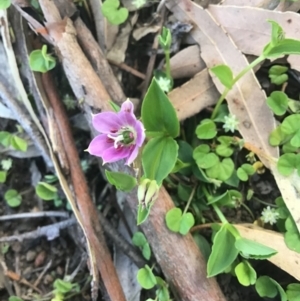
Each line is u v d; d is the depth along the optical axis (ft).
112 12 0.37
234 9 0.36
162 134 0.33
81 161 0.40
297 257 0.33
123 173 0.31
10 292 0.39
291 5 0.36
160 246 0.33
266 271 0.35
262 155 0.35
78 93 0.36
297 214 0.33
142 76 0.39
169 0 0.37
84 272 0.39
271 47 0.31
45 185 0.38
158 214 0.33
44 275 0.40
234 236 0.32
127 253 0.37
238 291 0.36
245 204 0.36
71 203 0.36
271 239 0.34
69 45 0.36
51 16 0.36
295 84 0.37
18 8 0.37
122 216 0.38
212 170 0.35
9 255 0.40
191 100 0.37
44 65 0.37
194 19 0.37
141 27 0.39
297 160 0.33
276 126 0.35
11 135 0.40
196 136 0.37
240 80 0.35
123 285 0.37
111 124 0.29
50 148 0.38
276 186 0.36
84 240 0.38
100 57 0.37
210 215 0.36
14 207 0.42
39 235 0.40
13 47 0.39
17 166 0.42
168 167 0.32
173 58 0.37
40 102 0.38
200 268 0.32
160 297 0.34
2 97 0.40
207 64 0.36
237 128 0.35
